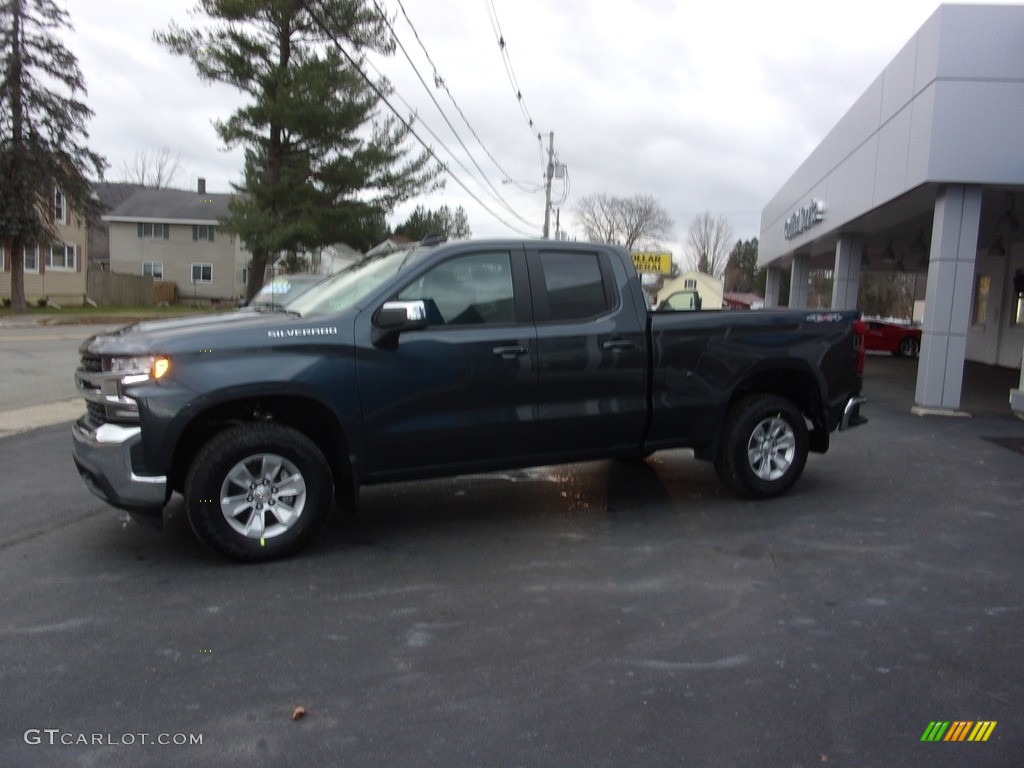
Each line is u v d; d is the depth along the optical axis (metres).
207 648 3.76
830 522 5.89
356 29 27.59
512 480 7.09
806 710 3.26
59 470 7.14
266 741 3.02
